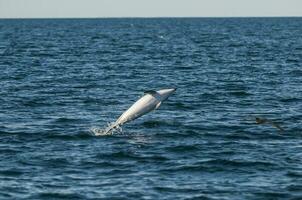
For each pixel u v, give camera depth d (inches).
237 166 3026.6
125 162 3100.4
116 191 2662.4
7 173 2906.0
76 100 5152.6
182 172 2935.5
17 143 3496.6
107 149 3353.8
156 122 4109.3
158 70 7839.6
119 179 2824.8
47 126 3996.1
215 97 5300.2
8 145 3447.3
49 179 2819.9
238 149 3368.6
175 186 2731.3
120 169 2979.8
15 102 4985.2
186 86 6127.0
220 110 4655.5
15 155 3223.4
